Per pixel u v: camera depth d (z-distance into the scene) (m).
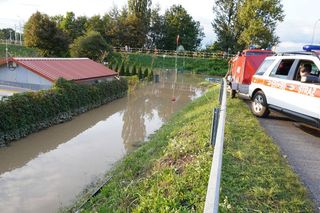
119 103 26.36
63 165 12.48
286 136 8.19
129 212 5.46
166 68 54.56
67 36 52.19
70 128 17.78
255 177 5.41
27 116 15.60
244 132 8.10
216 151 3.53
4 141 14.10
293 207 4.53
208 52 62.88
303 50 9.08
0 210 8.95
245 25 53.19
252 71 12.69
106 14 71.25
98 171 11.82
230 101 13.20
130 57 57.66
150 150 10.43
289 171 5.73
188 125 11.42
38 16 48.44
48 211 8.94
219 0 59.34
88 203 7.44
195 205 4.80
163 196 5.33
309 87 7.74
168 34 75.25
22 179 11.15
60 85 19.48
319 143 7.71
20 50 52.12
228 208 4.34
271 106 9.43
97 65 30.47
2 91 20.55
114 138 16.42
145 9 69.88
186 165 6.50
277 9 50.56
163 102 27.98
